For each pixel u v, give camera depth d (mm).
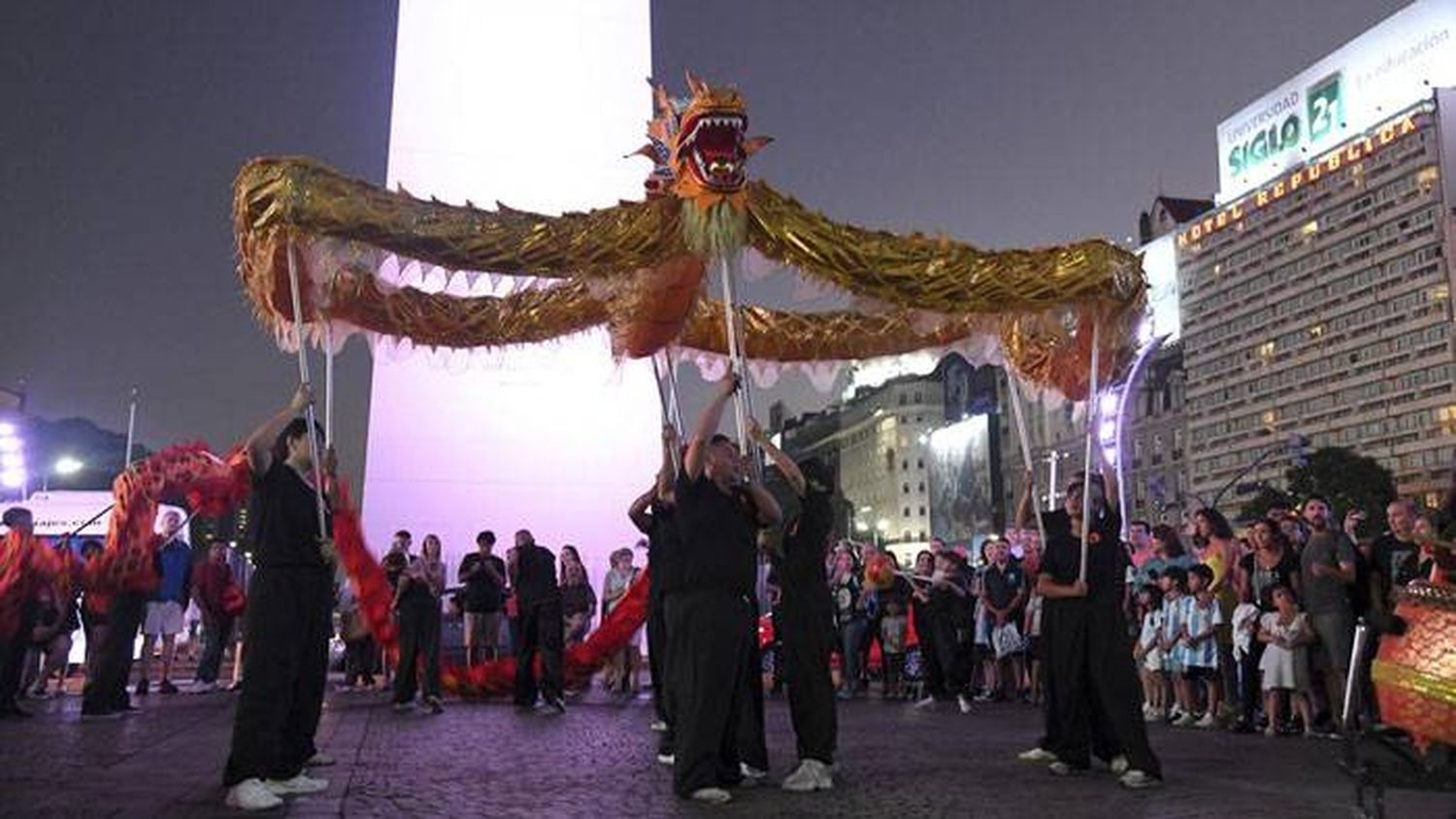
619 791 6398
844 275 7555
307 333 8648
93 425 61938
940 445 102125
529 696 12367
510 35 17734
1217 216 109312
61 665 13836
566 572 14969
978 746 8672
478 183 17219
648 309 8789
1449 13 93312
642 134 17875
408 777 6918
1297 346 99750
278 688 5898
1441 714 4977
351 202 7012
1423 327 88000
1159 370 113188
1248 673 9922
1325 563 9070
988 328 8500
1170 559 12188
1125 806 5891
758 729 6844
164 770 7023
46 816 5426
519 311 10133
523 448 16625
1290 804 5941
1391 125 91312
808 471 6902
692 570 6227
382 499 16172
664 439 7309
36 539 10859
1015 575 13477
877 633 14828
